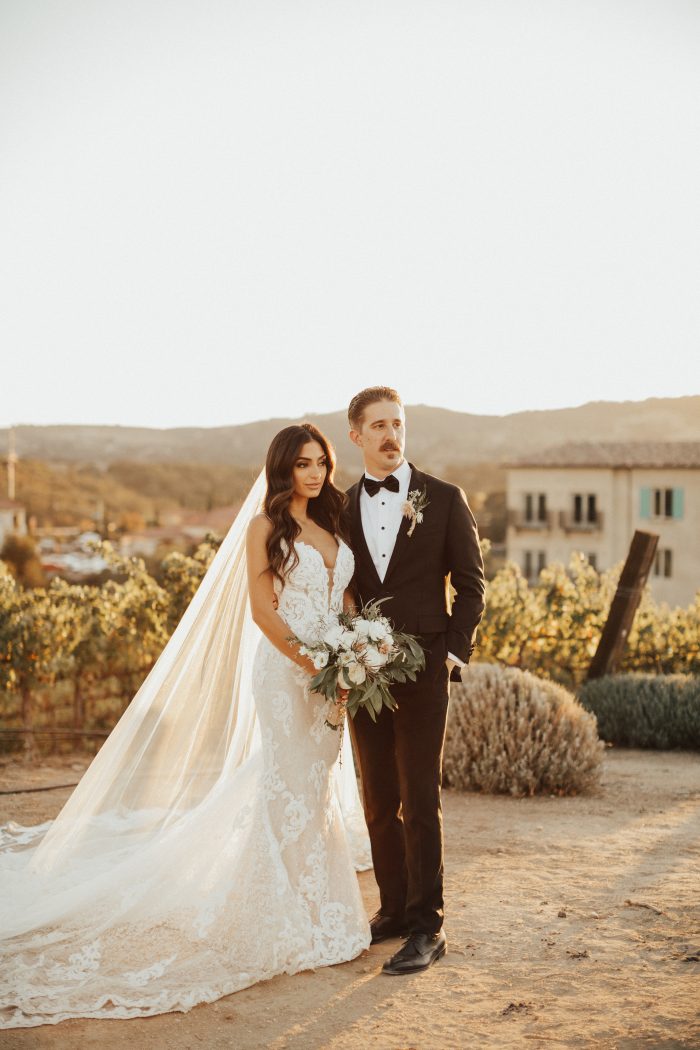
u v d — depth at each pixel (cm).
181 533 7375
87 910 385
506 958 370
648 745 945
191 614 442
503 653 1194
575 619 1177
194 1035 311
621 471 4378
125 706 1110
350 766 498
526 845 532
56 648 1039
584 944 380
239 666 440
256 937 361
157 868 387
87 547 1159
